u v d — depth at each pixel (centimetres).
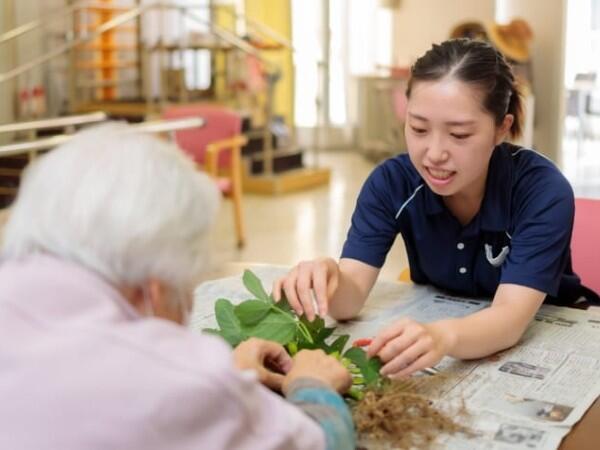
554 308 158
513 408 113
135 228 77
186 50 738
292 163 708
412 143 138
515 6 643
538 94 613
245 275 134
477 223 153
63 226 78
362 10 855
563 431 106
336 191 677
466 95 131
